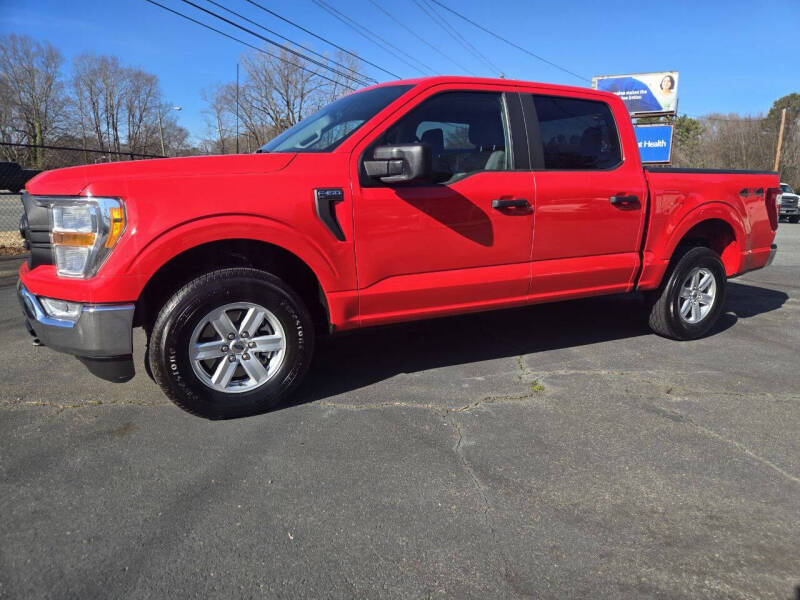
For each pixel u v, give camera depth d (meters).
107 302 2.67
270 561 1.97
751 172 4.91
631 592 1.84
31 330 3.00
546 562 1.98
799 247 12.74
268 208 2.89
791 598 1.83
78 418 3.05
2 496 2.32
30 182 3.03
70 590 1.81
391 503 2.32
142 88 60.72
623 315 5.48
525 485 2.46
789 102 61.66
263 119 51.03
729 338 4.79
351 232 3.14
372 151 3.20
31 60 47.41
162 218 2.70
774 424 3.09
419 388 3.56
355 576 1.90
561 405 3.31
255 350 3.07
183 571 1.91
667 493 2.41
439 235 3.39
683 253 4.51
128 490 2.38
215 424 3.02
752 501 2.36
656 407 3.30
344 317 3.25
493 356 4.21
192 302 2.82
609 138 4.08
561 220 3.80
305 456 2.69
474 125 3.54
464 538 2.10
